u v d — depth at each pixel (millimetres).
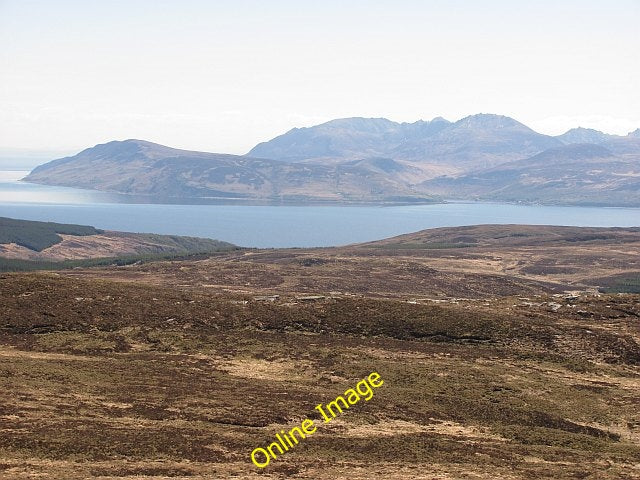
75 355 89938
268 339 99875
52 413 62000
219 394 73312
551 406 76688
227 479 49719
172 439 57500
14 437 54250
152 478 48844
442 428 67375
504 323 103875
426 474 52875
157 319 106688
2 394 66250
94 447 54250
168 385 75812
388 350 95312
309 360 90438
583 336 99938
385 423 67500
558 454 61062
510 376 85938
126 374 79875
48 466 49594
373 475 51938
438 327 103312
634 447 66000
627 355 94375
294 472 52156
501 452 60188
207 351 94125
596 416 74875
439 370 87062
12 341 95312
